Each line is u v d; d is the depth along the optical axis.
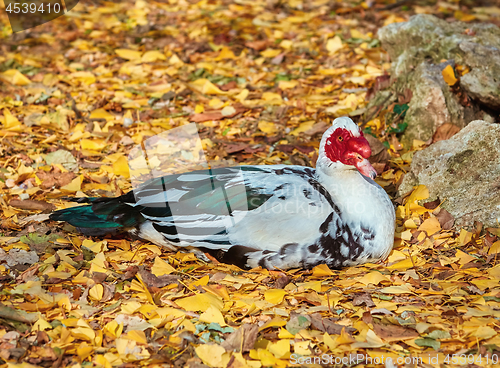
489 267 3.58
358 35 7.77
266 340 2.93
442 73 5.11
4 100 6.20
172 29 8.35
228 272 3.59
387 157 4.90
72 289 3.37
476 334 2.89
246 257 3.54
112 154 5.20
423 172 4.34
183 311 3.18
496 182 4.04
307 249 3.46
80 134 5.47
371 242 3.55
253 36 8.07
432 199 4.23
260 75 6.75
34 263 3.61
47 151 5.27
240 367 2.74
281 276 3.49
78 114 5.93
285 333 2.98
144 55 7.34
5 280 3.44
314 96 6.20
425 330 2.96
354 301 3.22
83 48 7.73
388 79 5.77
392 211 3.70
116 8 9.30
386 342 2.92
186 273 3.57
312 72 6.91
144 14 8.99
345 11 8.83
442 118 5.05
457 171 4.25
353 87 6.46
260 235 3.47
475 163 4.23
